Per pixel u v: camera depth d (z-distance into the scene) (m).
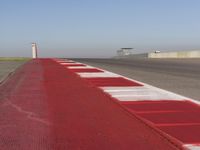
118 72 23.55
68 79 18.11
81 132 6.89
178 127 7.22
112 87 14.46
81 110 9.23
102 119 8.05
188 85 15.09
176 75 20.56
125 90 13.42
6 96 11.95
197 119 7.99
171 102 10.48
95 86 14.86
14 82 16.56
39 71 24.16
